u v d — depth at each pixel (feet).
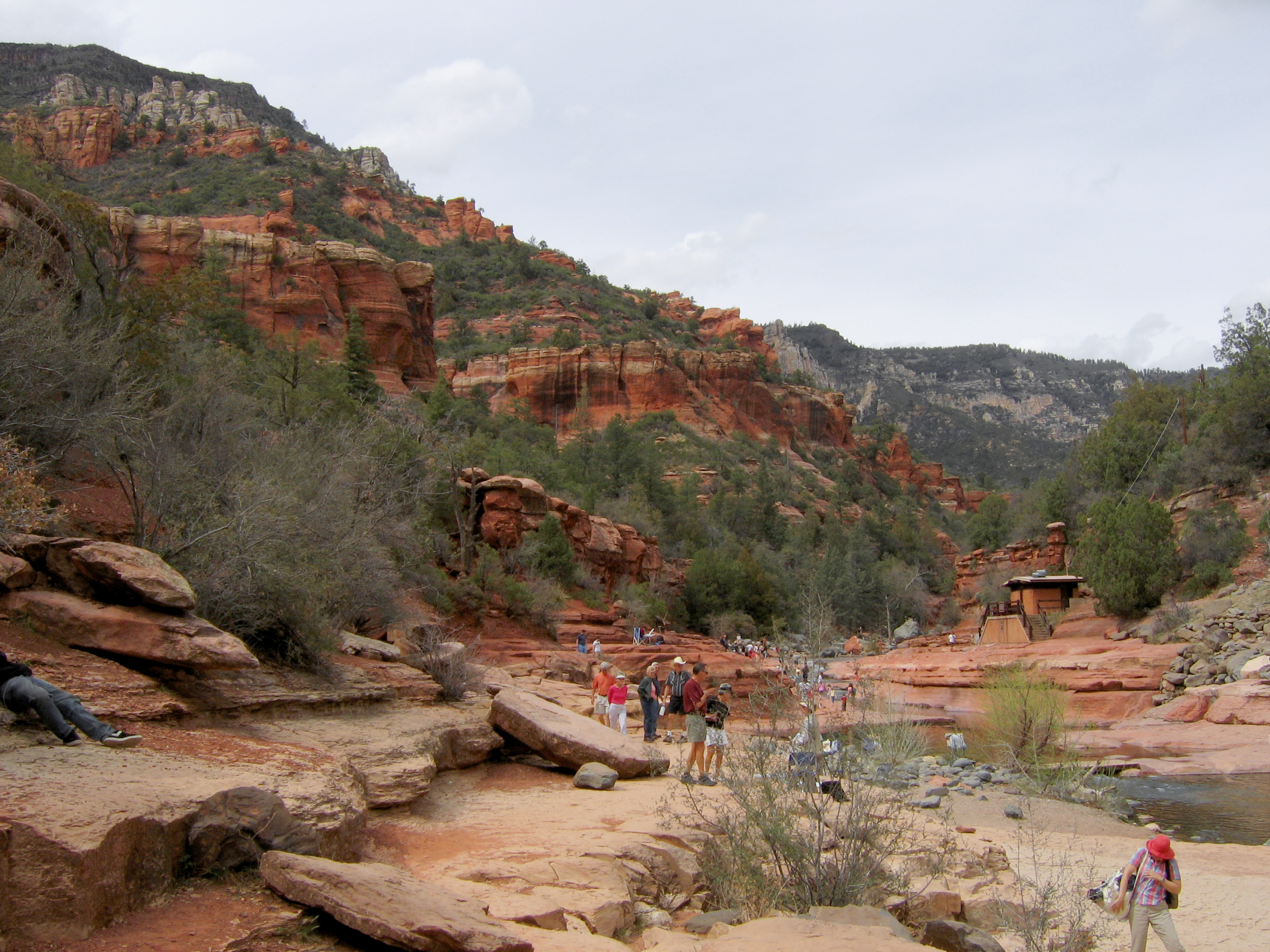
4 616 25.62
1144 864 23.09
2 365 37.42
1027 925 24.43
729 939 17.56
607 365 471.21
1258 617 102.63
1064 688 87.97
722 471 404.98
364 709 38.24
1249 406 161.99
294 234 425.69
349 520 53.83
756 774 26.21
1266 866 35.88
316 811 19.56
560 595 127.44
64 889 13.32
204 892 16.02
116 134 563.07
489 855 24.54
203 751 21.91
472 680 49.08
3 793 15.16
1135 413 232.32
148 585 27.27
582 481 250.16
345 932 15.79
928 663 138.62
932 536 399.03
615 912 20.93
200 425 50.98
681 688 41.19
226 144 602.03
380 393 185.78
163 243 275.18
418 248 618.03
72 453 44.04
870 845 24.00
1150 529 143.33
